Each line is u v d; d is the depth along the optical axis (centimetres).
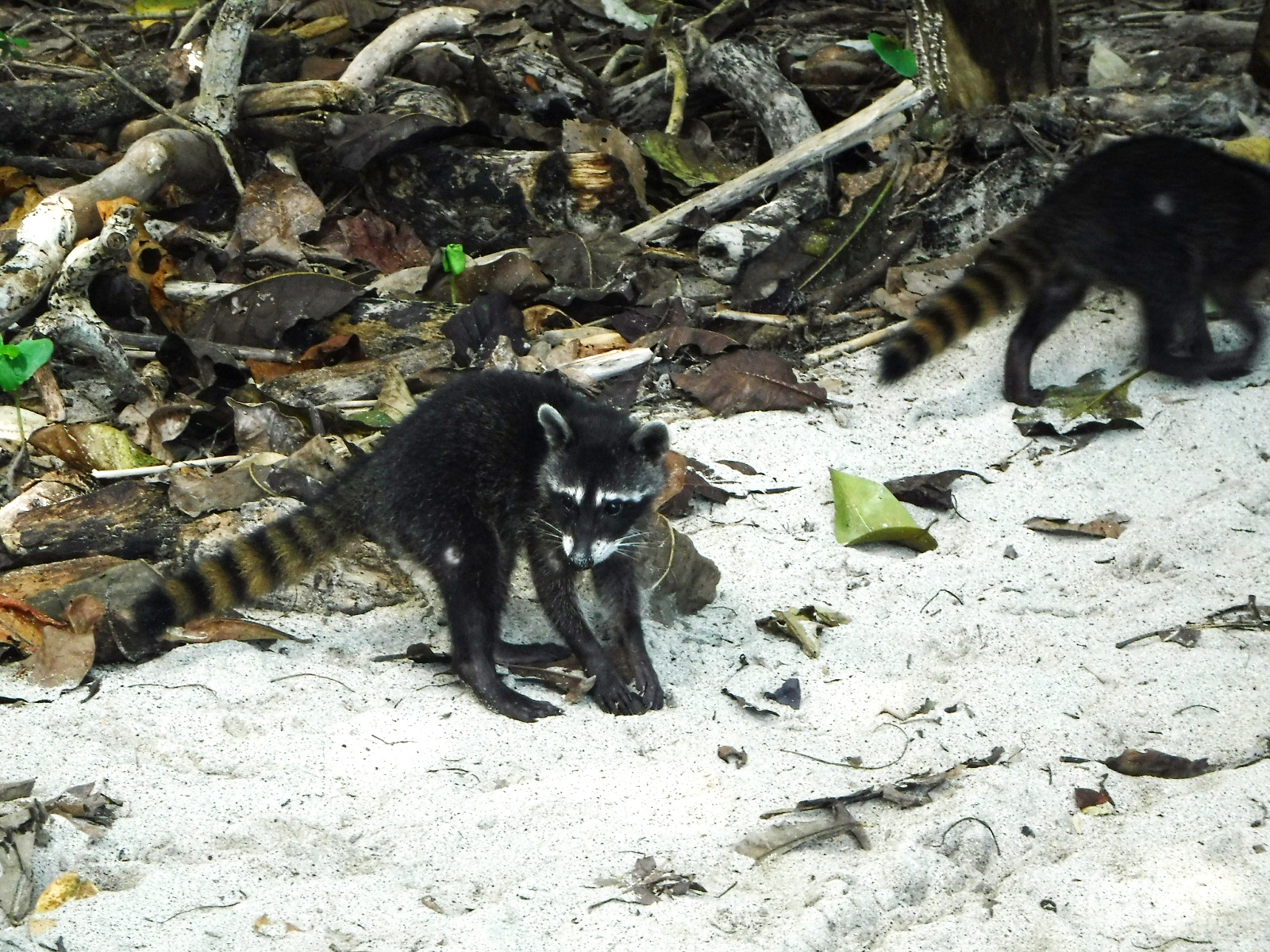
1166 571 780
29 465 844
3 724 605
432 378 948
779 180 1156
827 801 566
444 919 495
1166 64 1334
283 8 1399
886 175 1168
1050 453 905
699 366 998
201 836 544
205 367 927
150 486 819
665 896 516
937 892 530
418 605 748
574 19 1482
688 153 1213
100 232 970
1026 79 1210
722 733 631
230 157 1138
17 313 909
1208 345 972
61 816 537
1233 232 938
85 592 688
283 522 697
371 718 629
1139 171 938
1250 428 915
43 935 478
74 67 1266
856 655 705
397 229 1154
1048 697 654
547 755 611
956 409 970
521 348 981
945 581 770
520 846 543
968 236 1141
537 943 486
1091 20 1464
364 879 518
